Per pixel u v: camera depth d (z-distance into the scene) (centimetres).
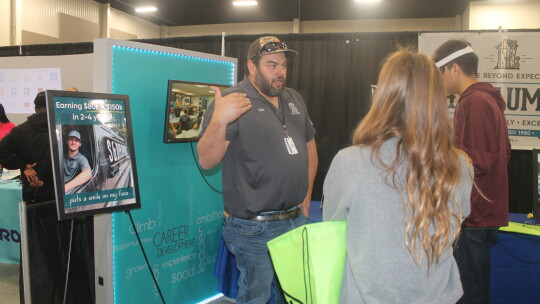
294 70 405
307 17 870
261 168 171
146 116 206
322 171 409
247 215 173
